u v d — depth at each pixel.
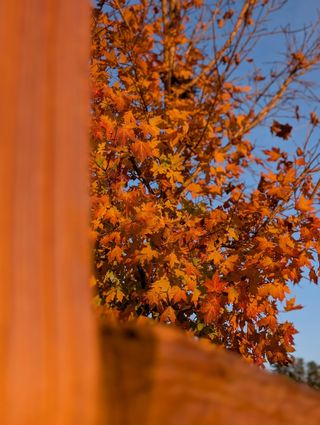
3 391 1.30
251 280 5.20
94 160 5.28
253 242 5.56
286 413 1.77
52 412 1.33
